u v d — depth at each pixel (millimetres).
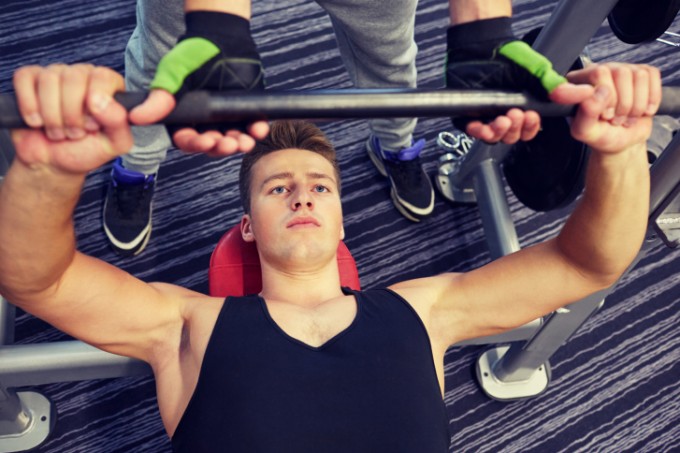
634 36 1198
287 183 1277
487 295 1163
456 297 1191
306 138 1335
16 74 649
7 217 796
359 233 1891
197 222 1869
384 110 718
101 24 2104
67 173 731
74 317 1011
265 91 700
